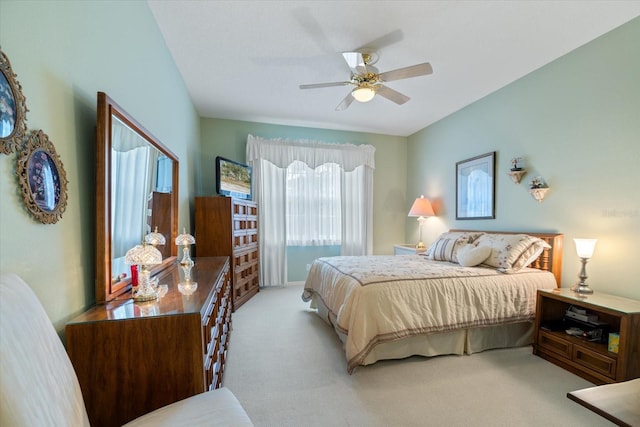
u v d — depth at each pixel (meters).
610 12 1.96
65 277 1.02
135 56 1.66
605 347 1.93
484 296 2.26
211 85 3.08
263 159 4.29
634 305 1.87
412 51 2.43
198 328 1.07
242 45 2.35
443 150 4.13
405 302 2.10
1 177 0.75
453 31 2.17
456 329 2.18
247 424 0.93
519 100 2.93
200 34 2.20
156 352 1.05
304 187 4.57
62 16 1.01
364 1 1.86
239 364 2.12
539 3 1.88
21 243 0.81
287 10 1.94
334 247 4.76
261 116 4.08
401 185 5.09
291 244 4.54
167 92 2.33
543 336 2.25
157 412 0.97
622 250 2.10
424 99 3.46
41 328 0.75
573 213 2.44
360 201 4.75
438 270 2.46
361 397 1.74
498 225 3.20
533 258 2.48
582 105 2.36
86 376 1.02
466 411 1.62
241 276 3.62
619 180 2.12
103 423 1.03
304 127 4.59
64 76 1.02
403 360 2.19
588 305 1.94
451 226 3.97
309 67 2.71
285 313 3.24
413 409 1.63
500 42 2.31
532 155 2.80
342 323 2.07
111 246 1.21
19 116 0.79
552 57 2.54
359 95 2.47
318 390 1.81
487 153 3.32
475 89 3.18
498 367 2.10
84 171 1.15
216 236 3.28
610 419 0.94
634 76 2.03
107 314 1.07
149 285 1.27
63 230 1.01
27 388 0.64
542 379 1.94
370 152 4.77
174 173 2.31
